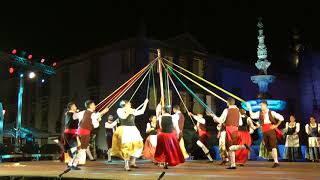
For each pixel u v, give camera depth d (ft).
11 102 107.04
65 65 93.40
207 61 90.94
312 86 103.24
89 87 86.28
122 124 27.81
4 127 78.38
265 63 55.98
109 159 42.39
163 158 27.84
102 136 80.43
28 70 65.67
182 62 86.02
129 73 78.23
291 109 107.04
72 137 28.27
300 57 105.70
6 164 36.52
